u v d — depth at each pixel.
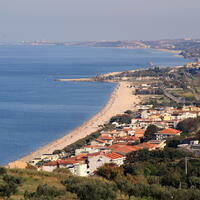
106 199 196.75
